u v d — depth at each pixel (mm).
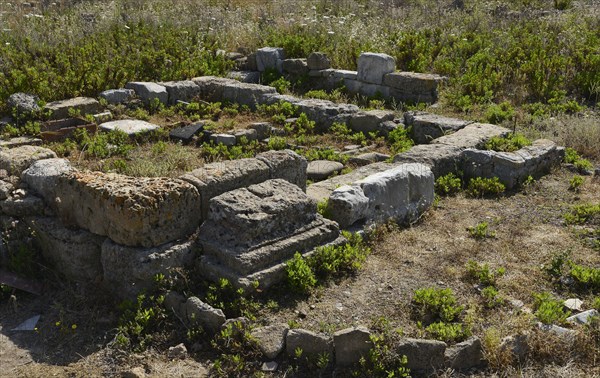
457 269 5402
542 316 4551
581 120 9023
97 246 5152
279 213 5094
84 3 16797
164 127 9195
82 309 4973
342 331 4289
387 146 8766
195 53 12227
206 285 4895
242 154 8141
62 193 5238
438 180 7098
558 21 14375
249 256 4828
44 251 5461
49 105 9086
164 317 4688
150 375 4242
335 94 10938
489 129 8359
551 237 5984
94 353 4512
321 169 7660
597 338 4383
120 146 8172
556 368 4203
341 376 4223
